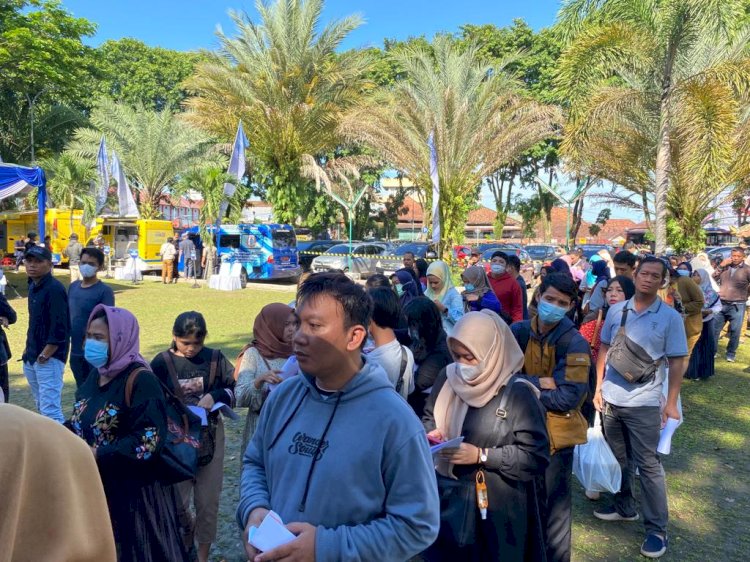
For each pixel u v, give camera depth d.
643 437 3.87
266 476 1.96
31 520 1.10
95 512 1.20
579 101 13.68
